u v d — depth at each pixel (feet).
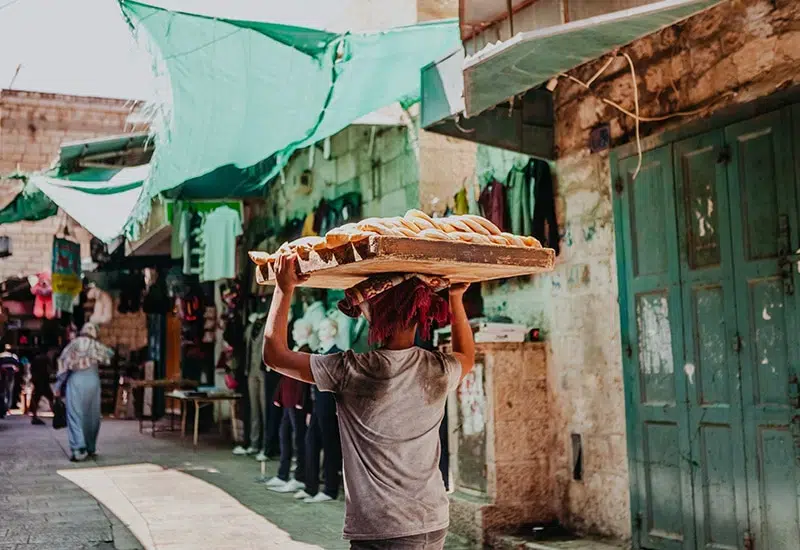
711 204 16.63
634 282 18.58
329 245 8.66
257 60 19.88
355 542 8.52
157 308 59.93
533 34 13.50
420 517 8.54
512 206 22.50
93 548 20.71
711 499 16.43
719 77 16.58
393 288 9.09
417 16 27.20
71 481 31.37
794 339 14.76
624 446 19.06
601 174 19.94
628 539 18.81
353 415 8.72
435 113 19.58
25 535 22.03
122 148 32.50
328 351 26.53
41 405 74.08
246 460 37.58
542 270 9.58
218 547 20.79
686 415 17.08
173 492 28.78
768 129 15.39
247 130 22.65
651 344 18.11
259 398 39.29
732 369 16.03
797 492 14.60
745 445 15.69
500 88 15.70
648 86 18.44
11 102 61.46
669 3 12.17
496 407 21.01
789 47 15.06
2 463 36.76
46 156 62.08
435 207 27.37
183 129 22.13
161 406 63.57
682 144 17.35
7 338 75.72
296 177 38.32
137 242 49.88
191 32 19.25
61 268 51.52
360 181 32.30
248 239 44.98
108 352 39.37
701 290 16.85
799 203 14.74
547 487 21.42
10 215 38.88
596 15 12.93
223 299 45.57
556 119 21.58
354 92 21.27
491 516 20.63
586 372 20.33
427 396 8.95
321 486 29.27
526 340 21.98
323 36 19.31
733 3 16.21
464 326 10.34
